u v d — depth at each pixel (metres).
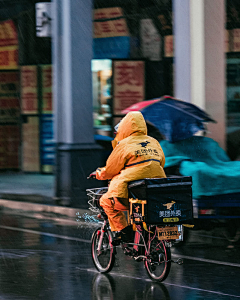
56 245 13.63
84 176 20.48
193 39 17.36
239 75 23.88
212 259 12.12
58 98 20.61
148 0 25.58
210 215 13.27
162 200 9.52
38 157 29.86
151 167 9.85
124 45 26.05
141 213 9.52
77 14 19.97
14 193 22.81
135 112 10.27
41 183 26.22
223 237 14.73
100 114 26.50
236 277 10.44
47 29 20.41
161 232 9.52
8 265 11.41
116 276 10.49
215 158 15.41
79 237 14.80
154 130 21.16
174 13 17.75
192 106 15.59
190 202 9.74
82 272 10.81
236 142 21.98
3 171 30.56
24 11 28.72
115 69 26.17
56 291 9.41
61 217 18.48
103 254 10.73
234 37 23.86
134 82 26.11
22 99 29.64
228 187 13.34
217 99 17.33
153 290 9.48
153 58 25.89
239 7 23.80
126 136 10.18
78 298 8.98
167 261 9.70
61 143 20.70
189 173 13.50
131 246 10.29
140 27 25.86
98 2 26.08
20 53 29.30
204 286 9.76
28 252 12.77
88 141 20.66
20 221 17.72
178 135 15.45
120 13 25.89
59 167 20.55
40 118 29.47
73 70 20.11
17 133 30.34
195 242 14.12
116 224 10.12
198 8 17.19
